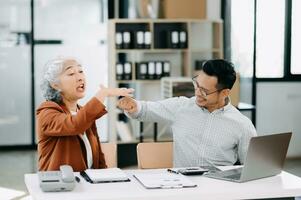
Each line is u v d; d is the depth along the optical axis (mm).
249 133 3230
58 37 7699
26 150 7723
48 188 2521
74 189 2586
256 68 7164
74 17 7707
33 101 7738
